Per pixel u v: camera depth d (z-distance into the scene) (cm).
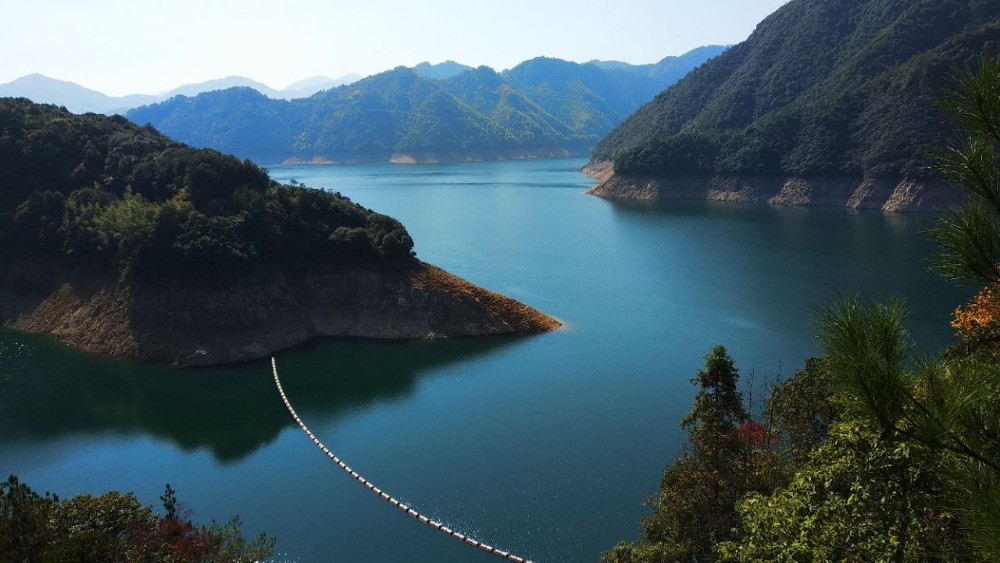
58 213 9900
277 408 6938
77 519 3189
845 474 2400
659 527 3531
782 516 2327
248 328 8619
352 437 6131
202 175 9594
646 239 15375
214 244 8738
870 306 1255
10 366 8038
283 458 5797
